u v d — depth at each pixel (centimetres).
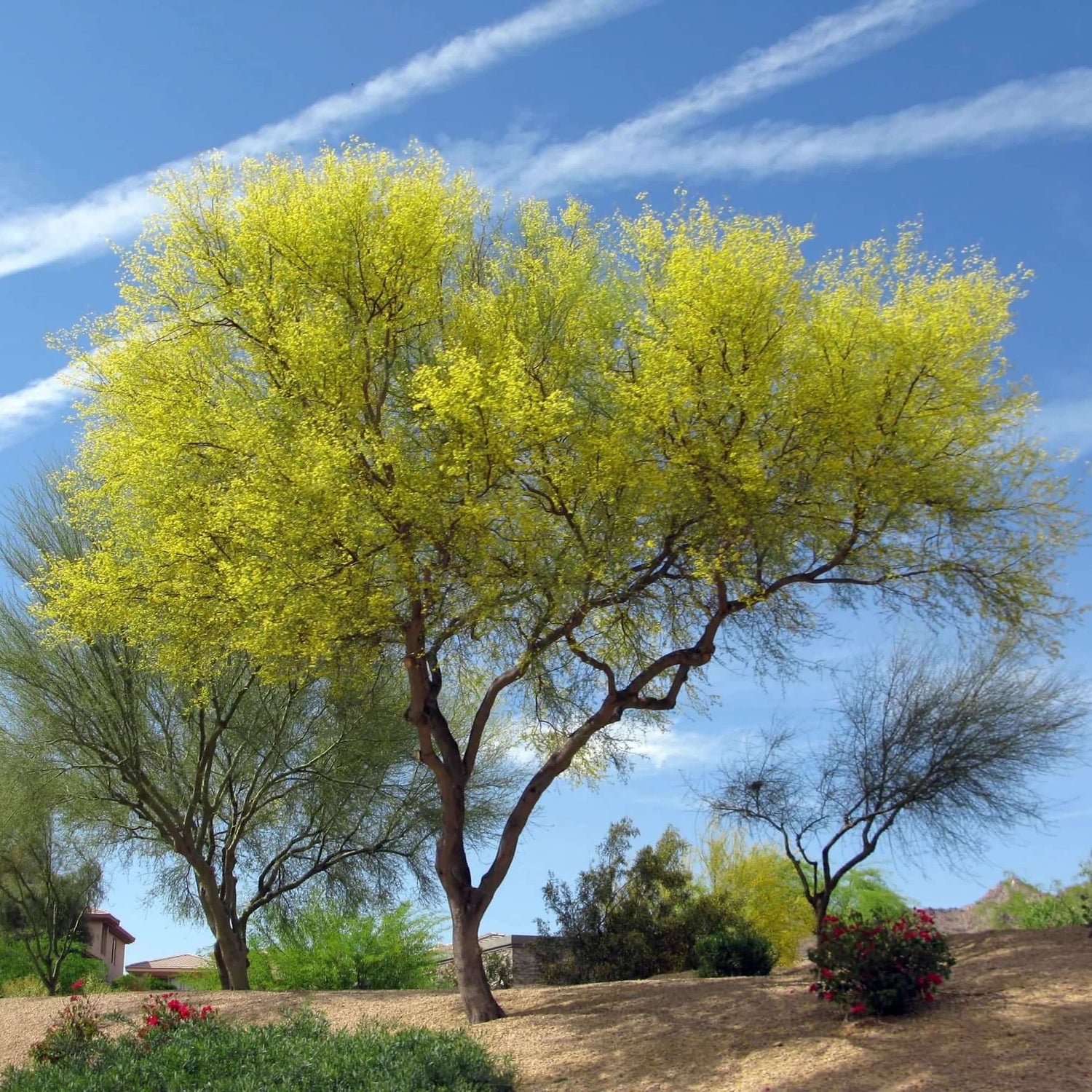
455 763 1290
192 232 1275
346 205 1224
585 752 1495
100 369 1283
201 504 1208
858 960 965
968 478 1169
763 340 1136
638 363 1234
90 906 2383
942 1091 762
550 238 1319
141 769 1764
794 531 1158
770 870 2248
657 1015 1102
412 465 1148
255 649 1129
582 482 1150
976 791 1425
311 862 2012
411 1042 984
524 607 1228
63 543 1753
